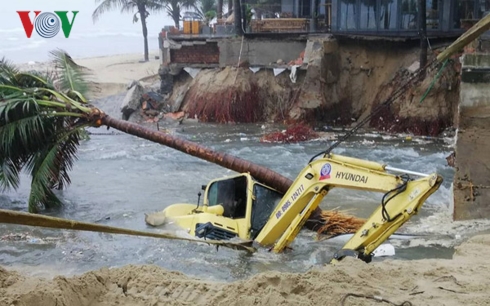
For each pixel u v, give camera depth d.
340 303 5.93
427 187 8.81
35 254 11.63
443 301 6.11
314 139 25.25
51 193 15.92
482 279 6.79
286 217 10.87
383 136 25.97
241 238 11.60
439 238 12.22
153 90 33.78
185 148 15.40
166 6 52.59
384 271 6.93
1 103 15.44
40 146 16.12
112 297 5.95
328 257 11.09
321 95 28.16
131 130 15.95
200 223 11.80
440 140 24.97
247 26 32.16
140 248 11.68
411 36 27.59
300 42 29.77
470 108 13.38
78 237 12.74
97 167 20.70
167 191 17.53
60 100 16.50
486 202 13.48
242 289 6.10
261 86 29.91
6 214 4.14
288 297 6.01
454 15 28.03
